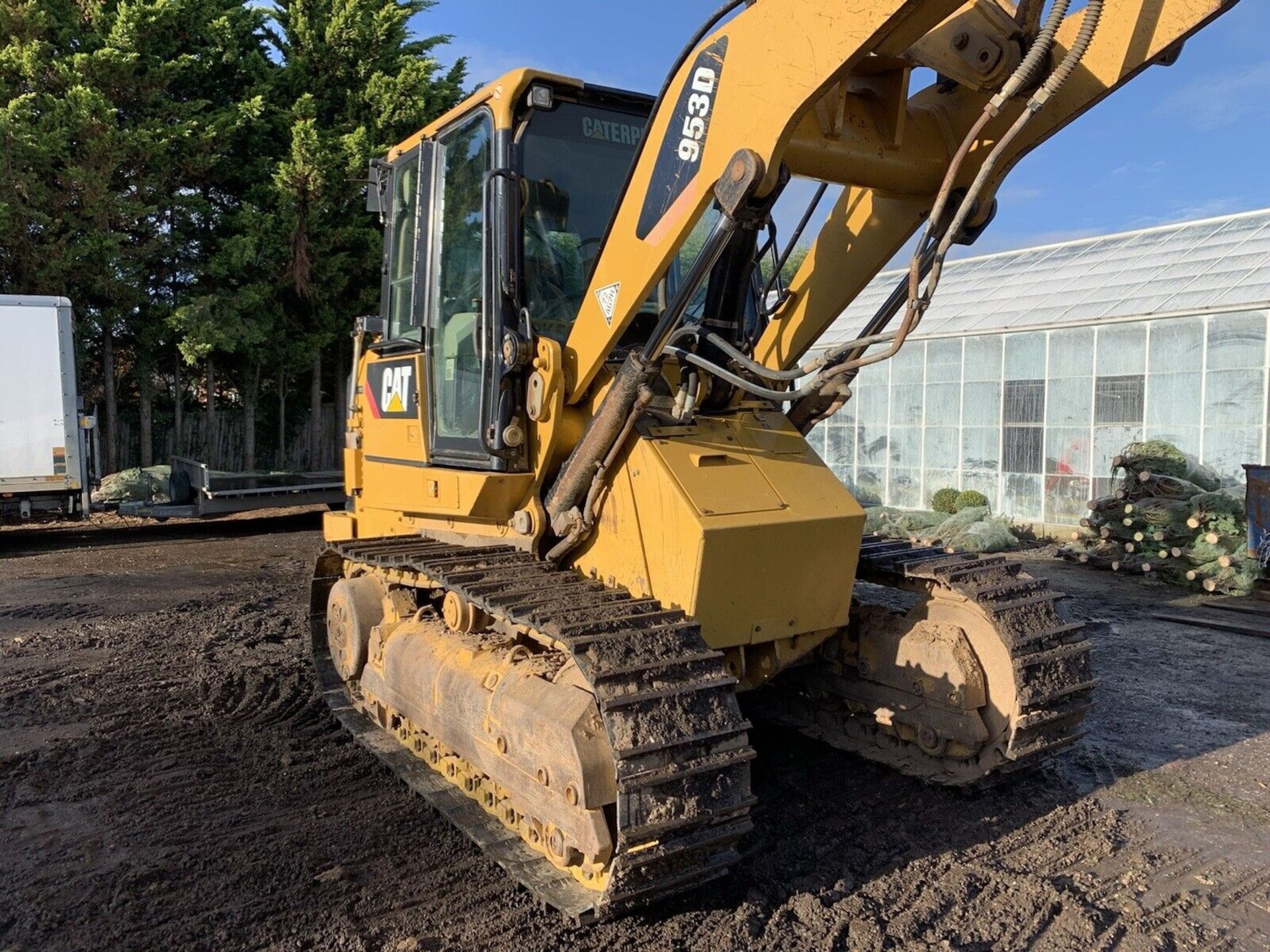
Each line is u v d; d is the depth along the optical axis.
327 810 4.36
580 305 4.20
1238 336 11.40
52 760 4.90
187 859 3.85
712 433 3.97
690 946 3.23
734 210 3.04
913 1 2.48
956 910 3.50
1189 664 7.02
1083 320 12.92
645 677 3.14
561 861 3.40
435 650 4.45
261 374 18.20
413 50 18.95
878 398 16.17
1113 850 4.03
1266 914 3.53
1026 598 4.41
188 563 11.34
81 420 12.88
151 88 15.48
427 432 4.70
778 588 3.84
